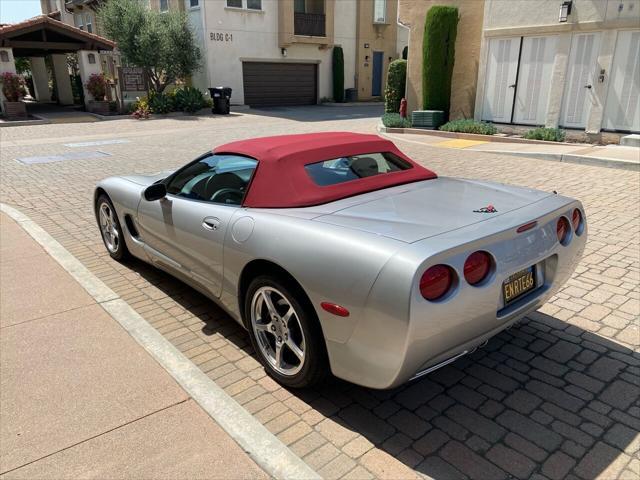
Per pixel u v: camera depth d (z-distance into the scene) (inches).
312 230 106.2
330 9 1075.3
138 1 893.8
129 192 177.8
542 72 502.6
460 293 93.1
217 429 104.7
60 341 140.6
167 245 157.3
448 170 378.0
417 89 630.5
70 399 115.0
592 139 477.1
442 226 103.0
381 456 97.3
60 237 236.5
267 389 119.6
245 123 758.5
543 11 486.6
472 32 570.3
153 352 134.4
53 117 835.4
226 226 126.4
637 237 220.5
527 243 106.9
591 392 116.5
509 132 540.1
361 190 127.8
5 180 368.5
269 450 98.1
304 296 107.3
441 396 116.0
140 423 106.7
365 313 93.7
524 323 148.2
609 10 442.3
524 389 118.0
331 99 1155.9
